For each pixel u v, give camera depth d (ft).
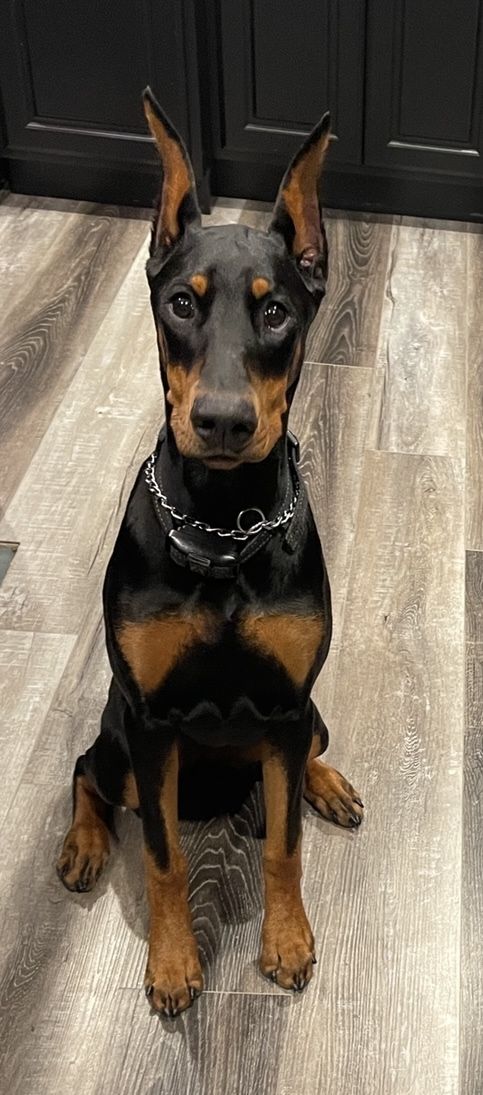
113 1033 3.72
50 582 5.25
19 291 7.30
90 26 7.57
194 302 3.03
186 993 3.73
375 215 8.31
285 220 3.21
